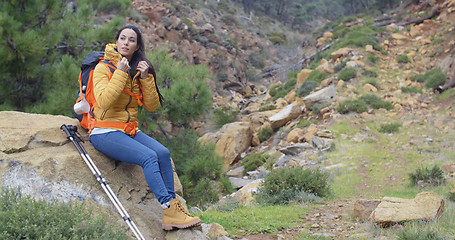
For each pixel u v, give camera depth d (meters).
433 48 33.09
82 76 3.64
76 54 13.56
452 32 33.97
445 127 18.91
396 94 25.34
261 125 26.20
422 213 5.74
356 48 35.53
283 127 24.05
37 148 3.74
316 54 43.50
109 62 3.48
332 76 30.78
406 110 22.58
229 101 42.09
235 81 46.72
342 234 5.62
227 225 6.04
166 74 13.17
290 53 59.00
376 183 12.59
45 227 2.83
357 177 13.46
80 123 3.94
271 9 93.50
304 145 18.34
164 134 13.05
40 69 11.99
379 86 27.14
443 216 5.88
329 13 104.94
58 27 12.70
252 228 5.87
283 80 47.66
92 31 13.37
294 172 10.30
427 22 38.97
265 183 10.19
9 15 11.21
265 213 7.33
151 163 3.46
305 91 28.84
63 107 10.85
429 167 13.32
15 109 11.26
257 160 18.83
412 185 11.73
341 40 40.91
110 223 3.16
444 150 15.62
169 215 3.55
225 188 12.22
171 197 3.57
